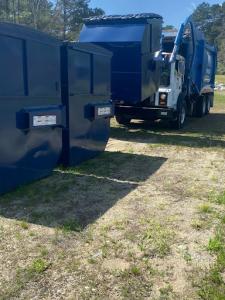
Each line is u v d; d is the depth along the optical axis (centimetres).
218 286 345
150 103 1223
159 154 888
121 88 1082
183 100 1331
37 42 593
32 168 619
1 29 514
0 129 534
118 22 1075
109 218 494
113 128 1300
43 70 614
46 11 5916
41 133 625
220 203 556
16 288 338
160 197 579
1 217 489
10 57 538
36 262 379
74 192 593
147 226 471
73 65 693
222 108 2256
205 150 939
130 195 586
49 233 446
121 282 351
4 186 561
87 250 407
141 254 402
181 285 347
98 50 785
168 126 1365
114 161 805
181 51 1362
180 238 441
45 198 561
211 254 405
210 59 1742
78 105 727
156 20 1112
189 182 661
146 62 1079
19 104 565
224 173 723
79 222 479
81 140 758
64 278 355
